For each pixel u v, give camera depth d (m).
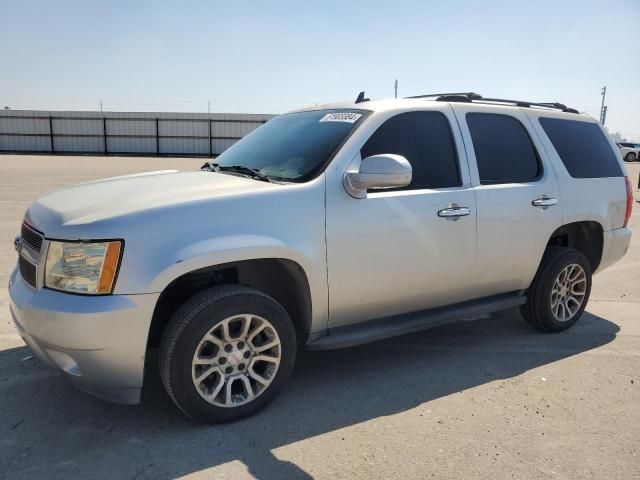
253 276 3.42
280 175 3.47
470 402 3.43
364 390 3.59
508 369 3.96
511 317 5.20
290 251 3.10
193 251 2.82
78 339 2.68
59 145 43.78
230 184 3.26
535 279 4.52
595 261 5.00
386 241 3.48
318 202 3.24
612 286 6.29
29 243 3.11
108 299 2.69
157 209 2.83
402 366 4.00
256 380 3.18
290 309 3.54
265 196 3.09
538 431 3.08
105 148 44.28
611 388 3.65
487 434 3.04
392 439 2.98
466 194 3.84
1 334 4.40
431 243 3.68
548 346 4.44
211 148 45.34
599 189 4.76
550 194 4.36
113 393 2.89
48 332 2.74
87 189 3.40
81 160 33.25
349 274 3.38
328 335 3.50
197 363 2.94
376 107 3.72
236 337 3.08
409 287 3.67
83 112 43.47
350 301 3.44
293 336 3.25
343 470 2.69
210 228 2.90
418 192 3.64
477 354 4.25
